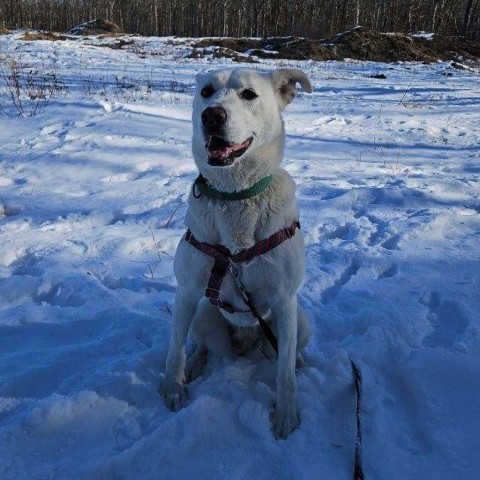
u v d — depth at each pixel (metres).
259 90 0.99
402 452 0.89
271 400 1.02
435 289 1.42
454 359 1.08
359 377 1.02
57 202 2.10
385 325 1.22
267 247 0.96
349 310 1.34
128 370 1.06
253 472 0.86
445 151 3.08
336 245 1.74
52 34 9.66
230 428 0.94
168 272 1.56
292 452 0.90
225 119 0.92
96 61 6.55
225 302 1.05
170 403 1.01
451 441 0.91
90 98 3.96
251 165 0.95
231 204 0.97
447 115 4.13
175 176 2.45
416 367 1.08
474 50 10.07
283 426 0.95
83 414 0.96
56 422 0.94
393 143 3.23
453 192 2.26
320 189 2.29
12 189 2.25
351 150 3.03
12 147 2.84
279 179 1.00
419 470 0.85
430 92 5.40
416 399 1.02
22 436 0.91
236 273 0.99
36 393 1.04
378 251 1.65
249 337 1.15
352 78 6.42
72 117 3.44
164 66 6.43
